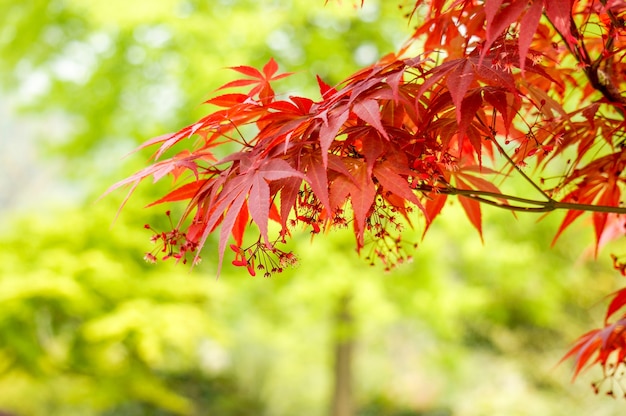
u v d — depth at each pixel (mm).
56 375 7434
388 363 12750
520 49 1488
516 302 9953
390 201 1798
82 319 7082
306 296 7512
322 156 1529
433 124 1704
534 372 10008
